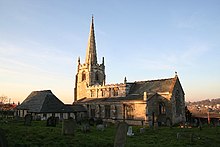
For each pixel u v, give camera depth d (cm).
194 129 3928
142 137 2852
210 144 2506
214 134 3316
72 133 2178
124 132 1641
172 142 2498
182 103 5506
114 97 6278
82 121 4681
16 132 2069
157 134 3130
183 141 2552
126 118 5381
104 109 5988
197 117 5834
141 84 6162
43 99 5688
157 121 5106
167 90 5319
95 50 8306
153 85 5828
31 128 2581
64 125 2177
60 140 1881
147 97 5212
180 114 5369
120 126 1650
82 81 7862
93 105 6344
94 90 7000
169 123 5009
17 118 4556
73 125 2203
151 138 2769
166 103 5188
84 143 1847
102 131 3161
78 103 6844
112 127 3969
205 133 3397
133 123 5194
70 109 6050
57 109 5662
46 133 2158
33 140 1800
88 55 8131
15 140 1728
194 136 2850
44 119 5225
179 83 5569
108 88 6550
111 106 5778
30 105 5806
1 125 2944
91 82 7706
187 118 5834
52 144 1733
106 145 1880
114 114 5647
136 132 3344
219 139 2827
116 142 1631
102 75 8169
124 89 6094
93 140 2019
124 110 5462
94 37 8412
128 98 5728
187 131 3600
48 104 5612
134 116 5228
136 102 5209
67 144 1775
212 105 16225
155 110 5238
